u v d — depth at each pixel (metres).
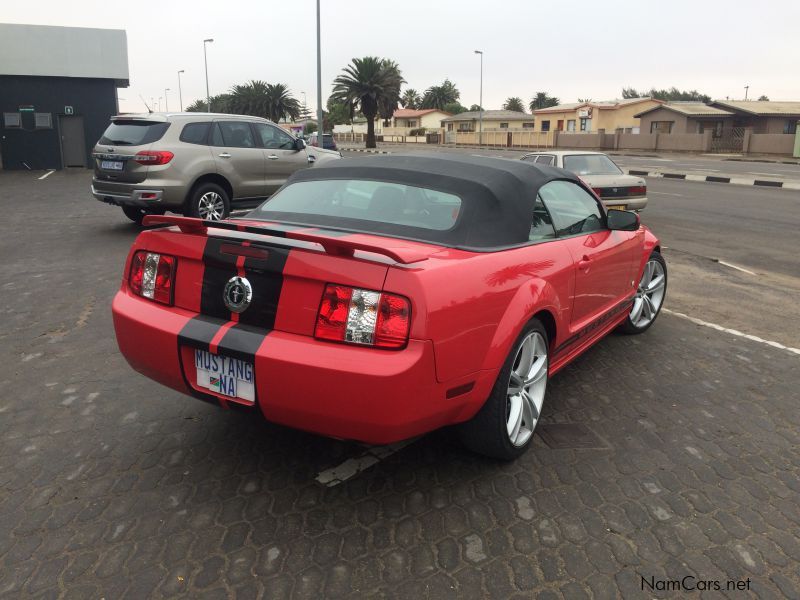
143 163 8.85
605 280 4.11
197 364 2.77
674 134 46.06
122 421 3.54
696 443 3.40
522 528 2.64
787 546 2.56
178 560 2.40
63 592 2.23
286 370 2.47
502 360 2.81
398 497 2.84
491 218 3.13
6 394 3.88
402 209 3.21
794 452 3.32
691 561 2.46
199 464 3.09
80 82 24.97
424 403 2.51
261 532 2.58
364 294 2.43
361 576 2.34
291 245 2.52
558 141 55.75
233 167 9.73
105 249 8.47
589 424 3.60
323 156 11.82
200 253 2.74
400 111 97.12
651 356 4.71
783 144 39.97
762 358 4.72
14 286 6.48
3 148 24.44
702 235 10.65
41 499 2.78
